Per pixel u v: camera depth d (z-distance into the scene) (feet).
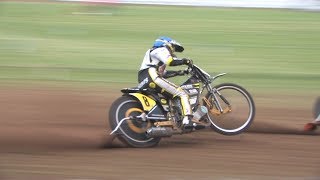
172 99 40.01
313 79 76.23
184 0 161.17
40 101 56.85
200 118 40.45
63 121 47.44
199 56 96.58
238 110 42.14
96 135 41.88
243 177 30.76
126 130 38.88
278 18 143.95
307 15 149.69
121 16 145.38
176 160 34.91
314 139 42.68
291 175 31.35
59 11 152.05
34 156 35.29
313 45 110.42
